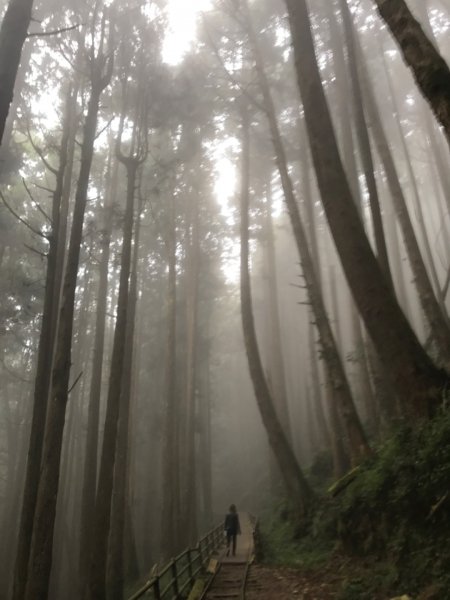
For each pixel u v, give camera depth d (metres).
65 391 10.51
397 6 6.34
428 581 6.41
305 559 11.70
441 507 7.04
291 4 11.67
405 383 8.61
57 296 16.23
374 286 9.12
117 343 13.66
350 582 8.01
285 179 17.34
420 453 7.62
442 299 17.39
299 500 15.55
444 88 5.60
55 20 17.48
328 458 22.48
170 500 22.39
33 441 11.52
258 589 9.87
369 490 8.98
